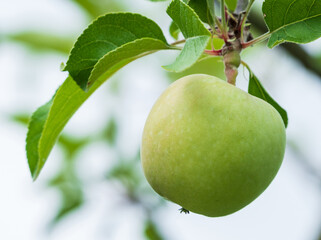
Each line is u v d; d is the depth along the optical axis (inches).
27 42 34.2
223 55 22.1
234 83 21.8
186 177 20.5
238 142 20.4
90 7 33.2
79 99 22.6
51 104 23.5
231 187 20.6
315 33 21.8
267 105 21.3
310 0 21.6
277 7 21.8
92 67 21.3
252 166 20.6
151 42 21.0
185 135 20.5
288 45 29.2
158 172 20.9
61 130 23.0
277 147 21.0
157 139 20.8
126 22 21.2
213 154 20.4
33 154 23.4
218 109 20.5
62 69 21.2
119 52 20.8
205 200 20.7
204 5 21.8
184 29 20.4
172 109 20.8
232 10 23.8
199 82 21.0
